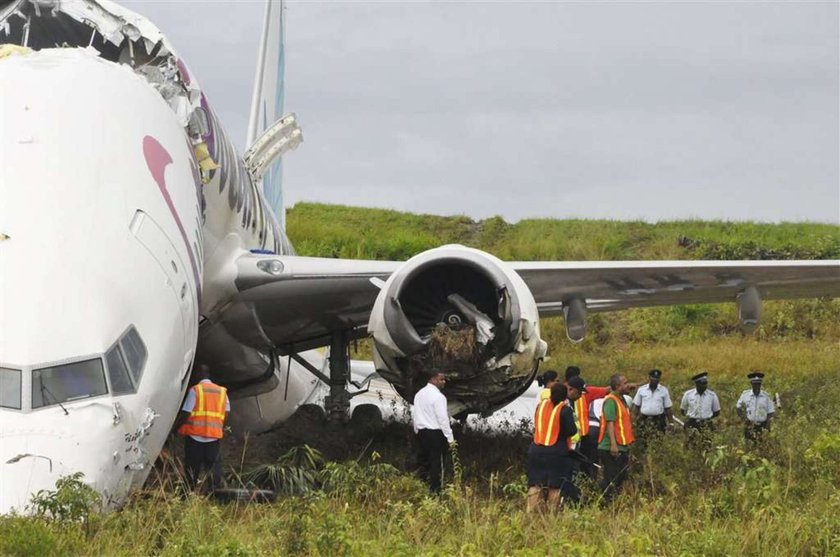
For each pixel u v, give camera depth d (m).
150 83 19.42
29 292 13.23
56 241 13.80
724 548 11.95
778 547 12.12
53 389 12.70
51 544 10.55
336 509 13.59
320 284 20.38
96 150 15.30
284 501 14.04
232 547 10.83
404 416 26.31
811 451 16.39
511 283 18.48
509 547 12.05
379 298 18.64
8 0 19.80
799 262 22.05
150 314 14.09
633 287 22.47
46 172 14.62
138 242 14.52
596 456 18.91
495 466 19.62
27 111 15.51
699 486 16.95
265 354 22.84
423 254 18.73
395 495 14.85
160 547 11.57
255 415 24.78
